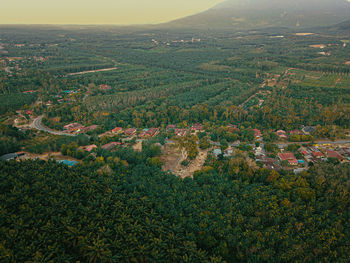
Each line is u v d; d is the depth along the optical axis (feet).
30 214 307.99
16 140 559.79
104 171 432.66
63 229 297.74
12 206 323.37
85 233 295.89
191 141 600.80
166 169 508.12
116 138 634.84
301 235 305.94
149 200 366.02
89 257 272.51
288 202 353.92
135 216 330.75
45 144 552.82
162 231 310.45
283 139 629.51
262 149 579.48
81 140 590.14
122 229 302.45
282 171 456.04
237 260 293.02
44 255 258.78
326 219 326.65
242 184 426.10
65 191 359.46
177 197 385.09
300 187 390.01
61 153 537.24
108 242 291.58
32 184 370.12
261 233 309.83
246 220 336.49
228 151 559.79
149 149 552.41
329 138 615.98
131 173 458.91
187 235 314.96
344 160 503.61
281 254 283.18
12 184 364.58
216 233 318.45
